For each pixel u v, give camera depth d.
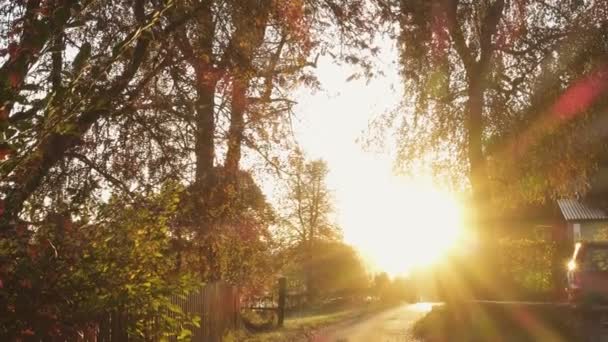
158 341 8.49
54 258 6.59
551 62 22.09
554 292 26.22
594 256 18.75
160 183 11.72
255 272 21.06
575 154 22.45
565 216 46.53
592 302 18.25
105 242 7.77
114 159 11.20
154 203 8.88
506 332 18.14
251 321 24.16
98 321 7.63
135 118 11.49
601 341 16.42
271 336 21.19
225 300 18.56
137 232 8.30
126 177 11.23
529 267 27.56
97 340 8.29
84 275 7.10
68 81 6.68
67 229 6.89
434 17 13.51
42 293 6.36
